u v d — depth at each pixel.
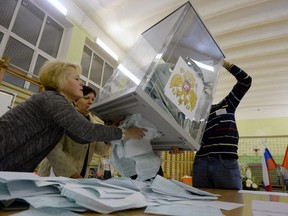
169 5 2.97
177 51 0.88
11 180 0.33
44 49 2.87
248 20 3.12
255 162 5.11
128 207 0.37
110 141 0.86
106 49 3.67
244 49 3.73
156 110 0.68
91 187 0.39
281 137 5.20
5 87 2.20
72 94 1.01
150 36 1.08
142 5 3.05
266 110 5.59
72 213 0.31
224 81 4.57
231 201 0.59
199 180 1.30
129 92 0.65
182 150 0.93
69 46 3.02
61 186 0.38
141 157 0.81
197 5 2.97
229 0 2.85
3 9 2.46
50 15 2.99
